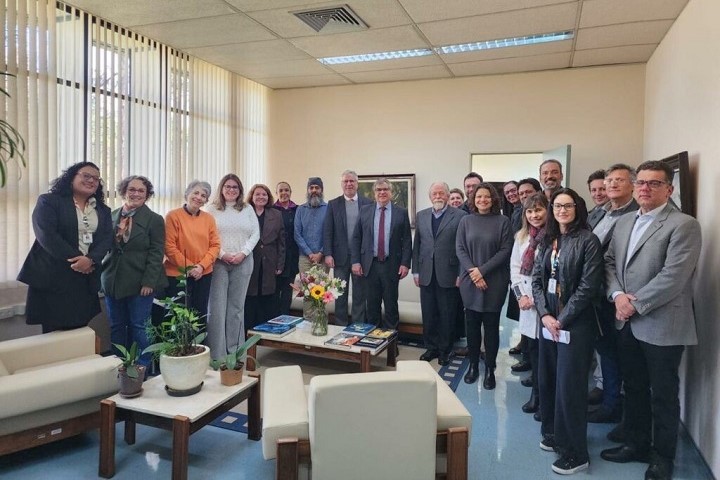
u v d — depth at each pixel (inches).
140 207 132.3
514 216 159.9
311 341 138.6
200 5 148.9
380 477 69.4
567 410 93.4
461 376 145.2
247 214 155.4
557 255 96.7
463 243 139.7
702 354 103.2
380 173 243.0
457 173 231.0
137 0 145.8
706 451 98.9
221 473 92.2
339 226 169.2
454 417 77.7
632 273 93.9
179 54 196.2
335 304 172.7
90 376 96.3
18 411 87.5
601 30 164.4
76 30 153.5
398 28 166.6
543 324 98.3
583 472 94.5
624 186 113.7
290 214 185.0
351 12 152.8
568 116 213.6
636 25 158.6
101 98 163.0
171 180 194.2
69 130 152.3
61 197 116.2
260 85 251.4
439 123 233.0
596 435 111.3
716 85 104.4
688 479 94.3
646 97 199.5
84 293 120.3
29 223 139.9
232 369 99.2
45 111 143.6
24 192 138.8
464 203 183.8
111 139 166.9
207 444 103.1
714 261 99.3
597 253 91.4
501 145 223.8
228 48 190.9
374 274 162.2
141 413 88.4
